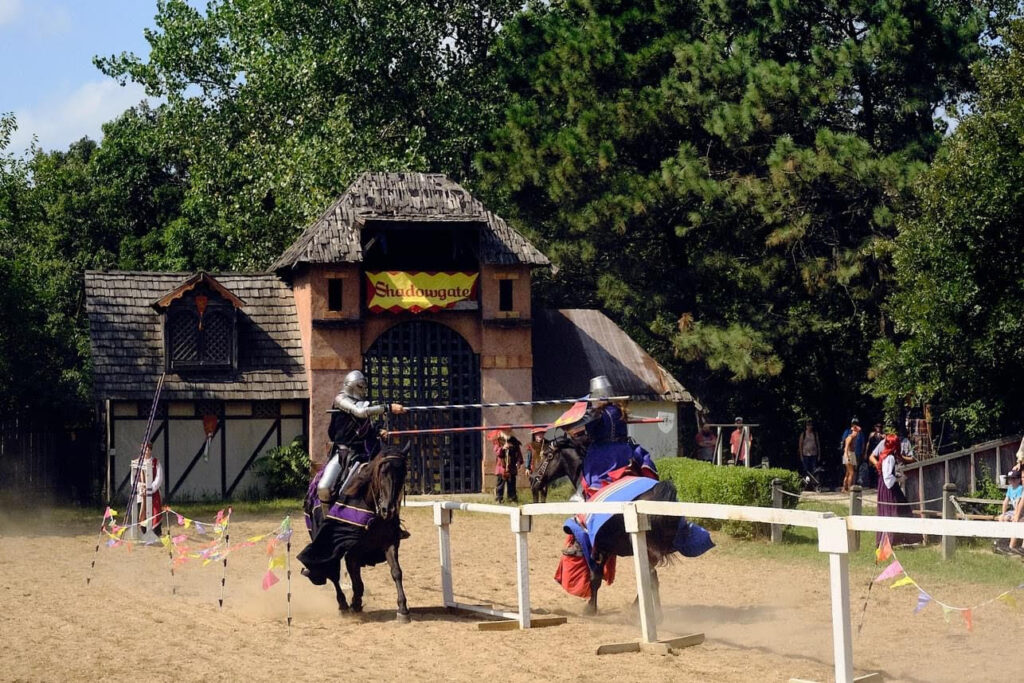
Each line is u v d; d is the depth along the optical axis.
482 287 32.41
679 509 11.19
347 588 16.39
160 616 14.12
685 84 39.47
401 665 11.16
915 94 37.72
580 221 39.88
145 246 55.06
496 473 30.09
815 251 39.84
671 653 11.52
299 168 42.03
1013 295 24.66
